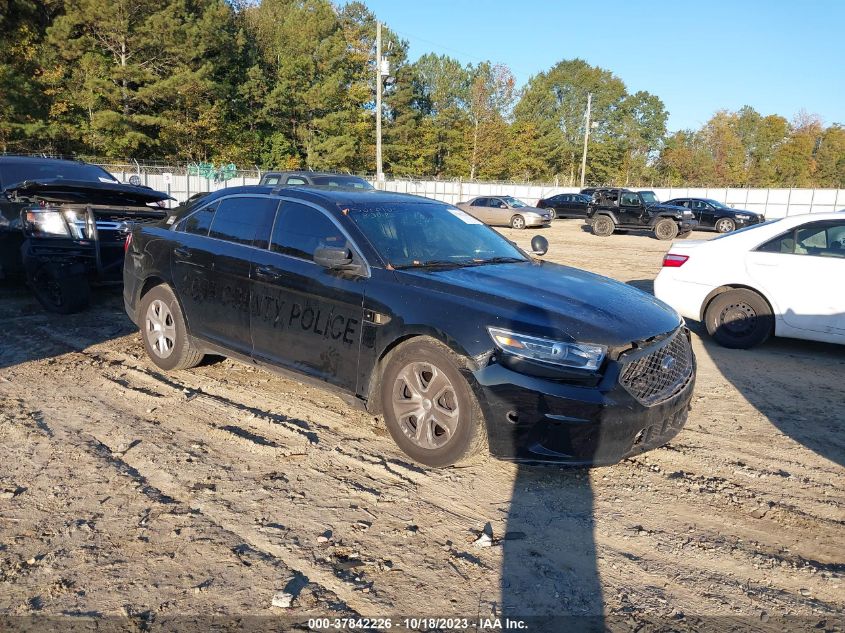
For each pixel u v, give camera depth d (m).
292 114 48.84
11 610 2.54
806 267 6.56
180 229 5.40
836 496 3.74
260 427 4.41
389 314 3.83
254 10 57.16
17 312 7.64
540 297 3.76
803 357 6.78
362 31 54.59
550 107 81.94
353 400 4.10
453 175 62.62
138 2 35.97
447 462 3.70
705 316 7.25
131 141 37.22
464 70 68.00
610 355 3.45
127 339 6.54
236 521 3.23
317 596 2.68
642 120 92.00
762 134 86.62
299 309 4.34
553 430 3.36
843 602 2.79
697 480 3.89
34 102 33.44
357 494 3.54
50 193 7.57
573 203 30.05
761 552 3.15
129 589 2.69
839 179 84.94
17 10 34.84
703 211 26.86
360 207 4.48
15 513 3.23
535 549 3.09
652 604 2.73
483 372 3.44
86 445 4.04
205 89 39.12
